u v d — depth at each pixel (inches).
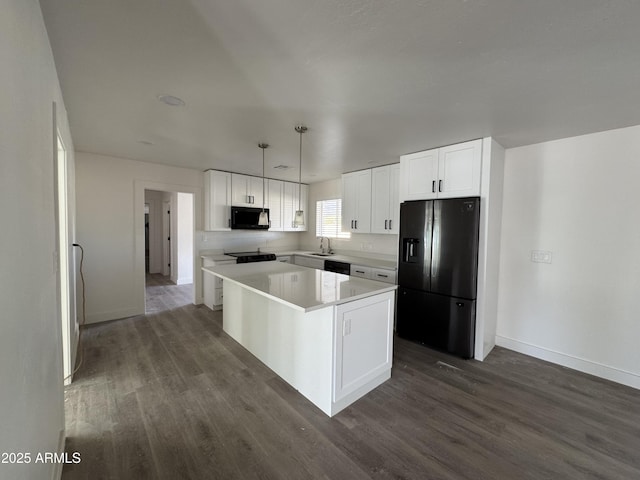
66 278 96.4
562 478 64.4
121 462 66.6
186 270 262.7
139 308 170.6
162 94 80.7
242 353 122.6
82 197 150.2
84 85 75.7
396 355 123.7
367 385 95.4
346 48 59.6
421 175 135.6
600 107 85.3
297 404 89.4
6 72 30.1
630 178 100.8
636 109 86.0
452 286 122.5
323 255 207.6
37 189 44.1
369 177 175.3
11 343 30.7
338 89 77.0
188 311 179.2
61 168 91.6
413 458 69.3
